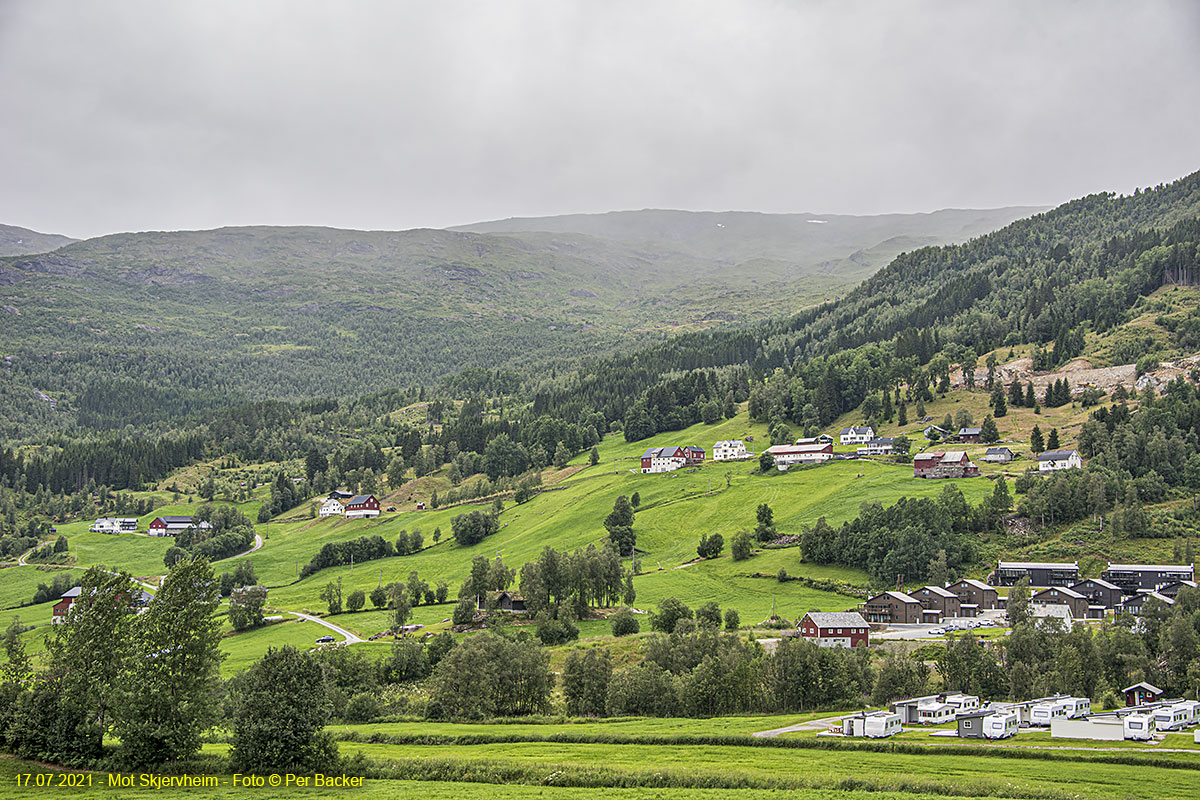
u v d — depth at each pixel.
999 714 116.12
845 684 142.12
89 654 105.06
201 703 101.62
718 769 97.81
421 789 92.62
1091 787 89.38
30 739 99.50
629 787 92.88
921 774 95.69
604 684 143.00
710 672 138.00
